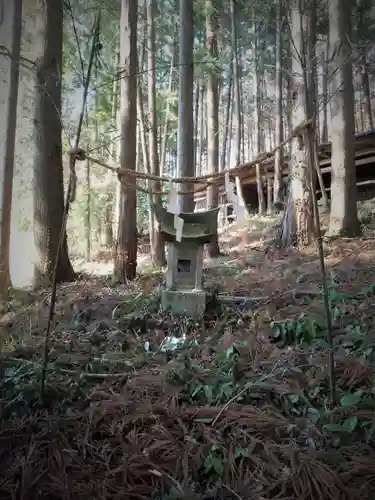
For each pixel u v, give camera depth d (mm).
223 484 1950
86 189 12320
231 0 13469
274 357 3035
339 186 7492
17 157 8609
